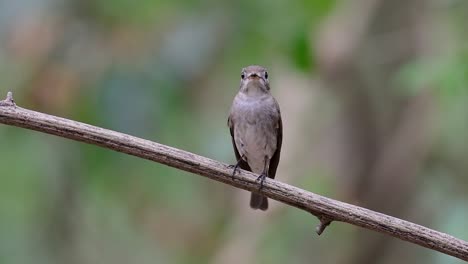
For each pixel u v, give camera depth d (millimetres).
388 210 12938
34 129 7375
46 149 12055
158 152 7566
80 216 12578
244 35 11914
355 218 7477
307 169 12766
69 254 12695
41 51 10945
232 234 12516
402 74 11656
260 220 12500
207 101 12555
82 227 12719
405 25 13289
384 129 13211
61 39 11148
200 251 12945
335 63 13000
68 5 11344
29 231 12711
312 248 13125
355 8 13148
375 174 13008
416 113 12844
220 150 12195
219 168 7715
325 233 13250
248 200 12703
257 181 7746
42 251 12656
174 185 12781
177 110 11625
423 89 12102
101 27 11391
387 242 12938
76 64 11086
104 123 11016
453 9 12688
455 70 10773
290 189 7699
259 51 12016
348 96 13164
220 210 13188
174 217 12969
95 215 12922
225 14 11859
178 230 12969
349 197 12961
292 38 11562
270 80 13070
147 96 11219
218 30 11805
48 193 12344
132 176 12203
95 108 10992
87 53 11227
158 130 11461
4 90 10906
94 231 13016
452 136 12555
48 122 7391
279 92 12984
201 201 13188
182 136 11891
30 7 11180
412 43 13203
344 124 13188
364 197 13039
